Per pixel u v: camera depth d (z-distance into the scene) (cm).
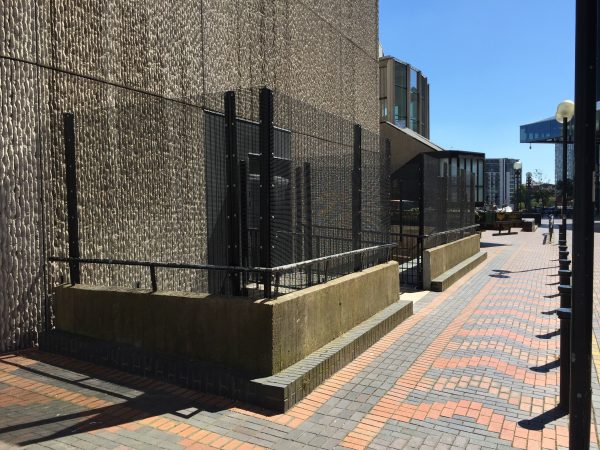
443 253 1141
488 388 469
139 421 387
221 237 706
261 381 420
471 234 1590
